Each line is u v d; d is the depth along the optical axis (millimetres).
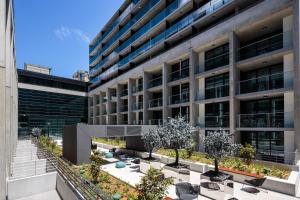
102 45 53688
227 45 21344
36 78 44812
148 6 33812
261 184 10539
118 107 39062
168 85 27234
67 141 19906
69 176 9500
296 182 10758
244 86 19859
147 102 31422
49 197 9852
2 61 7027
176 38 27469
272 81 18016
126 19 41031
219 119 21188
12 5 13344
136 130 21594
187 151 18141
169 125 15695
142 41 36438
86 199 6973
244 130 18234
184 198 8914
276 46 17906
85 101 53500
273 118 17500
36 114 44031
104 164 17828
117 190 10516
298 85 14172
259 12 16781
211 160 15883
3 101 6996
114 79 40469
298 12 14367
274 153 16828
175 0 27938
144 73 31641
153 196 6738
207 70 23062
